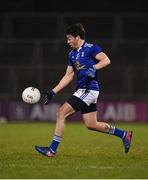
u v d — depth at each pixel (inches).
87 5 4249.5
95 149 1674.5
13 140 2060.8
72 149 1669.5
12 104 3373.5
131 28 4079.7
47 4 4229.8
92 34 4047.7
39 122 3336.6
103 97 3432.6
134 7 4222.4
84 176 1093.8
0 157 1433.3
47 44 3875.5
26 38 4092.0
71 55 1350.9
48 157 1416.1
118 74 3585.1
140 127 2920.8
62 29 3929.6
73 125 3061.0
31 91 1337.4
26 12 4197.8
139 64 3828.7
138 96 3447.3
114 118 3334.2
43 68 3597.4
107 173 1133.7
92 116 1369.3
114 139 2105.1
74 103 1332.4
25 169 1194.0
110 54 3853.3
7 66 3720.5
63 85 1362.0
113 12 4229.8
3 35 3959.2
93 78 1341.0
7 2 4197.8
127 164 1290.6
